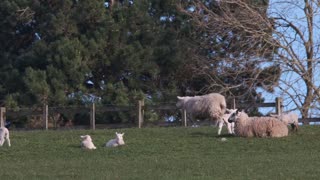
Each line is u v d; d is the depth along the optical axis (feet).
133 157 92.73
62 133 121.80
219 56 180.04
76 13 179.63
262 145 101.30
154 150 99.04
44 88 168.14
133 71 180.45
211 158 90.07
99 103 171.12
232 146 101.14
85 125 161.99
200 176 73.67
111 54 179.22
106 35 178.50
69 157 94.79
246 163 83.87
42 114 143.13
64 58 172.96
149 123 147.33
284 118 112.68
